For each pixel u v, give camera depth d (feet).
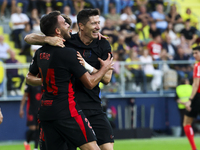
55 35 41.01
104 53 47.16
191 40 162.50
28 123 92.02
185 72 138.10
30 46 137.90
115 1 162.30
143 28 157.69
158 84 136.87
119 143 111.75
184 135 135.33
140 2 169.89
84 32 45.65
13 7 145.18
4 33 145.79
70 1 152.66
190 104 85.30
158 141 117.60
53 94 39.40
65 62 39.45
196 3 195.11
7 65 122.52
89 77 40.47
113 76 132.05
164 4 178.29
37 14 147.64
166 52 147.95
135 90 134.41
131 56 138.82
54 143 40.57
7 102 123.03
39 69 41.16
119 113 132.98
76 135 39.04
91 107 46.34
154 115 136.77
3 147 105.91
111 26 145.89
